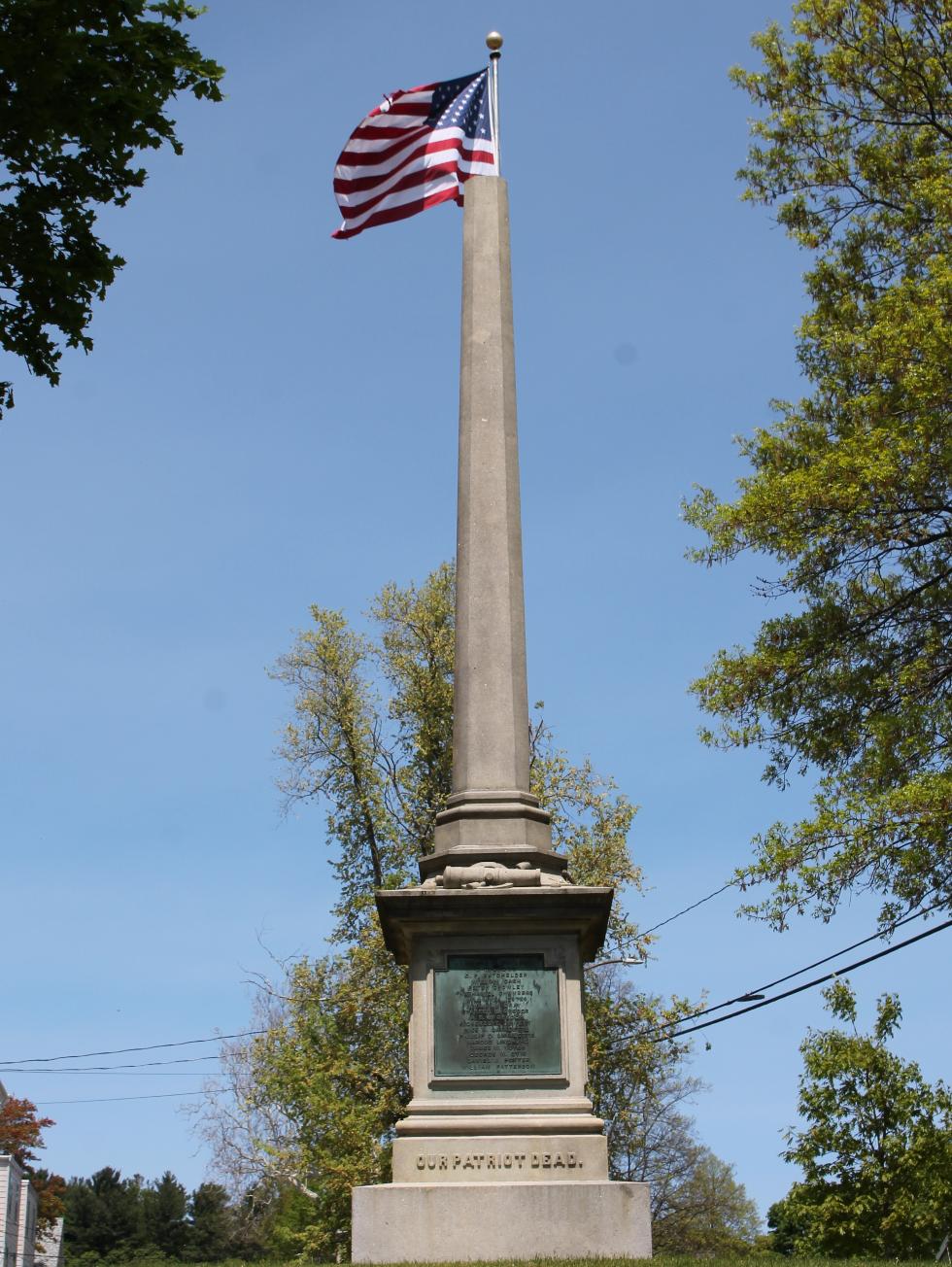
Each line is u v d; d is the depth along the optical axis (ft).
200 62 35.81
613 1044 91.91
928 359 62.08
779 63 76.84
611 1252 36.42
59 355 36.99
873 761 60.70
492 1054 39.37
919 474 60.85
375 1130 89.51
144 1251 228.02
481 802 43.04
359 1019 93.66
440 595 105.60
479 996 39.83
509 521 46.83
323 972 94.63
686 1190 150.61
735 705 65.57
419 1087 39.17
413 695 103.40
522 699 44.80
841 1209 64.54
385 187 56.29
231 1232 226.79
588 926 40.78
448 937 40.42
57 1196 216.95
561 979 39.99
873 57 74.90
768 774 66.85
